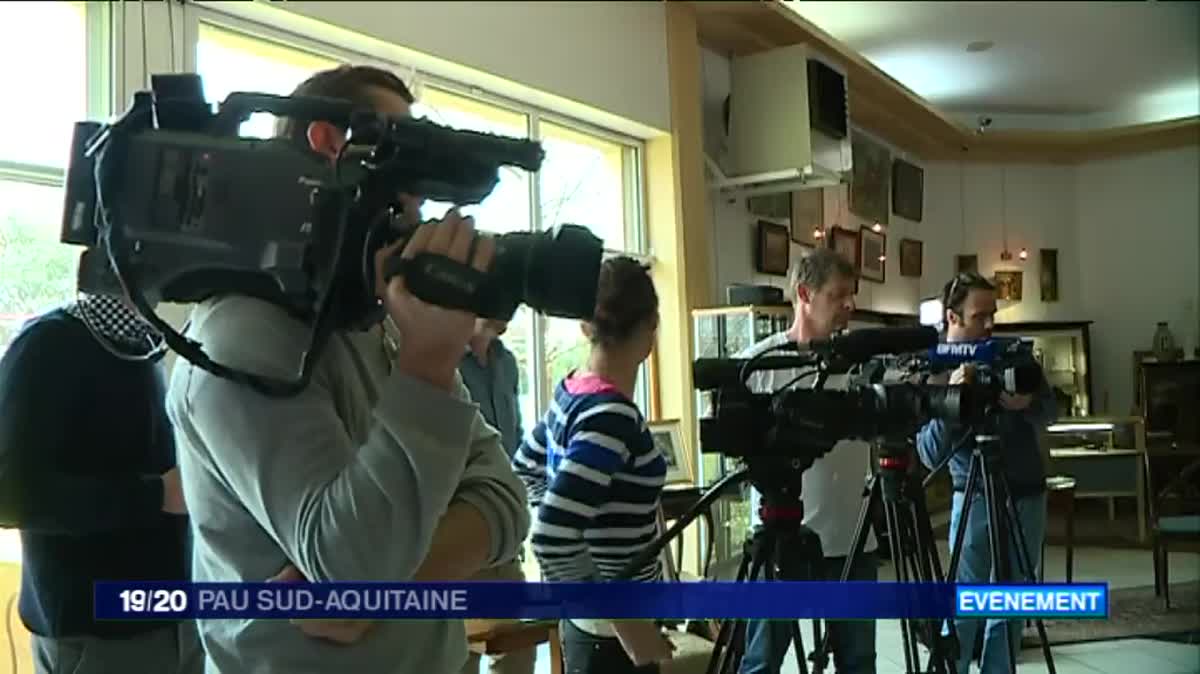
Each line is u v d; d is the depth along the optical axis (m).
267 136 1.61
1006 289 3.78
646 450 2.39
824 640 2.26
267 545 1.59
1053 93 4.11
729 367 2.19
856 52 4.44
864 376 2.22
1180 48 3.84
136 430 2.64
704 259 5.53
